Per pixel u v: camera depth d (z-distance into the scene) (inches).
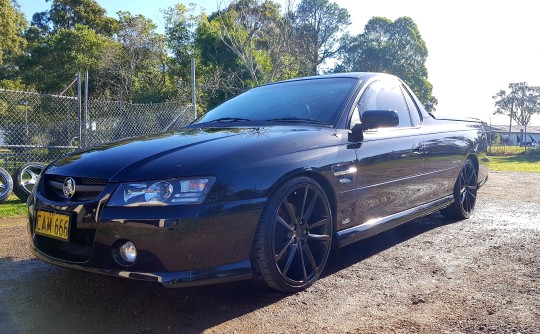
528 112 2957.7
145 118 390.6
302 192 108.3
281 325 90.2
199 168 91.6
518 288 108.3
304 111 132.3
